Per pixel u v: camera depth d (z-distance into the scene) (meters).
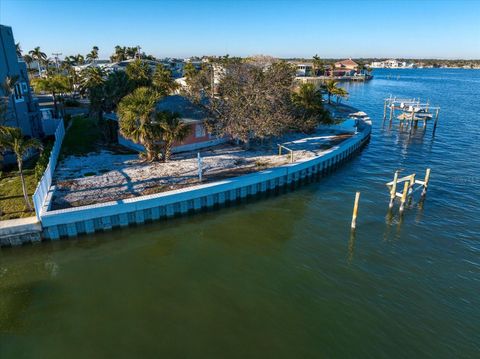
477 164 36.75
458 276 18.28
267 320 15.08
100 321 14.98
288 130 37.59
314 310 15.70
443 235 22.33
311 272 18.47
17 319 15.15
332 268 18.84
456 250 20.69
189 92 38.81
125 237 22.05
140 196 23.05
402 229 23.03
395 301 16.36
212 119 34.06
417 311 15.73
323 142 37.88
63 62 107.19
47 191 23.33
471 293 16.98
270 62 45.41
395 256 20.00
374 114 67.38
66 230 20.95
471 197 28.27
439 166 36.12
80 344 13.77
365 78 160.00
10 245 19.94
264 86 34.47
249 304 16.06
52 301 16.28
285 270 18.66
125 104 27.73
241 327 14.67
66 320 15.06
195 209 24.67
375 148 43.03
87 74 55.78
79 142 36.03
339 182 31.55
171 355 13.26
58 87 48.91
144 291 16.97
